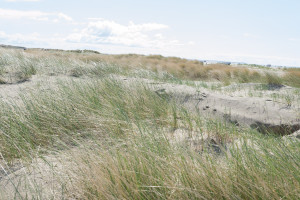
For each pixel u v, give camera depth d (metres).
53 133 3.51
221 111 5.20
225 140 3.22
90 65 9.60
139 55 26.97
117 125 3.52
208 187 1.84
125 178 1.96
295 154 2.30
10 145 3.01
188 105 5.51
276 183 1.84
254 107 5.27
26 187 2.19
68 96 4.64
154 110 4.43
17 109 4.13
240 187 1.85
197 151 2.80
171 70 14.27
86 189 2.02
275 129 4.58
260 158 2.30
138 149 2.42
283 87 8.76
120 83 5.70
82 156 2.43
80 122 3.77
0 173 2.50
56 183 2.23
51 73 8.99
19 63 9.61
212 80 12.96
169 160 2.28
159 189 1.91
